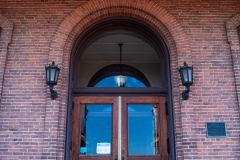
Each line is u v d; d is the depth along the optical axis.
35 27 6.67
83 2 6.84
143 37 7.41
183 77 5.90
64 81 6.34
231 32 6.69
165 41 6.89
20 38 6.59
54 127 5.90
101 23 7.06
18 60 6.43
